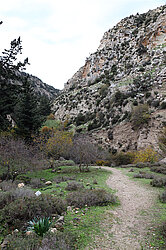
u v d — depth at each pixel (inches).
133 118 1582.2
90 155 628.4
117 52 2861.7
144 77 1870.1
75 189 314.2
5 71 597.3
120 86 2105.1
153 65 1988.2
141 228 165.3
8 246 116.3
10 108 587.5
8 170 373.4
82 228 161.9
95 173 561.9
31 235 129.5
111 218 190.1
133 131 1551.4
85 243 134.6
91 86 2856.8
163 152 1128.8
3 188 288.7
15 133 937.5
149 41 2348.7
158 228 163.0
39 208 177.2
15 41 587.5
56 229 151.1
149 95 1672.0
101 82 2694.4
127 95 1881.2
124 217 194.7
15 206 169.8
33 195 219.0
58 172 566.9
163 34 2249.0
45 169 633.6
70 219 182.4
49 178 463.8
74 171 594.2
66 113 2687.0
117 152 1466.5
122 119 1707.7
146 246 131.7
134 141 1488.7
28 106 1042.7
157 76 1765.5
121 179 465.1
